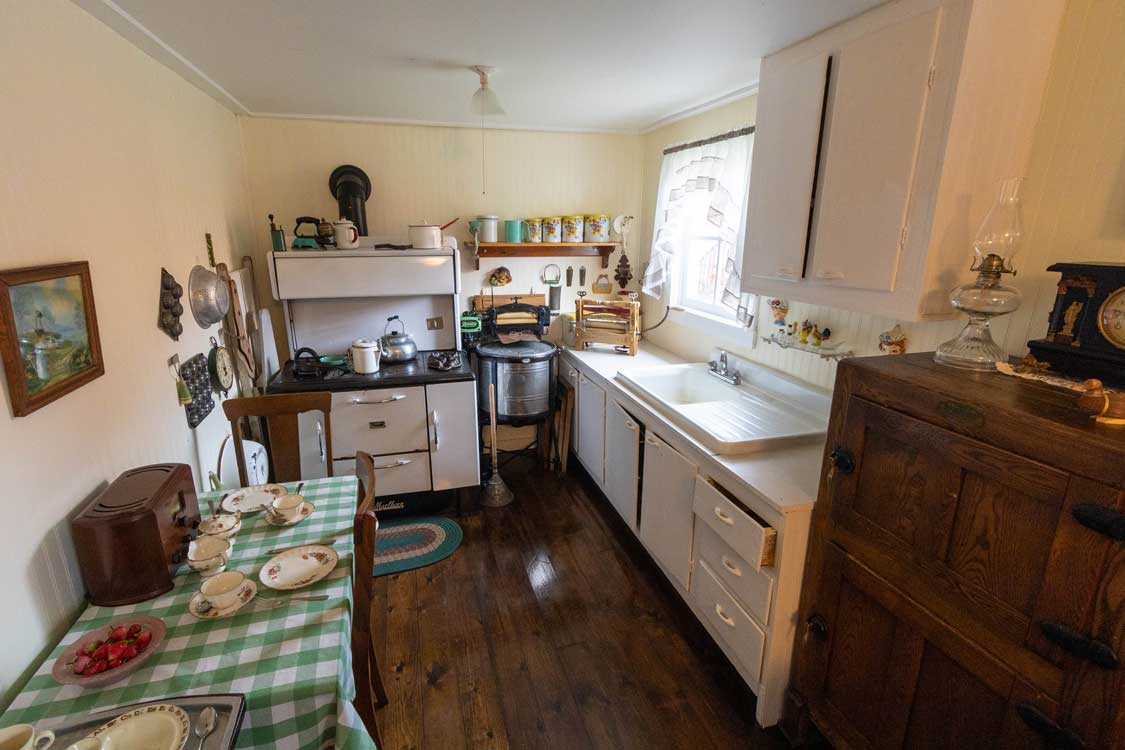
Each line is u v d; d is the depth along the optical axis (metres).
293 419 2.06
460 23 1.63
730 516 1.69
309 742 1.01
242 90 2.37
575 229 3.27
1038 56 1.23
